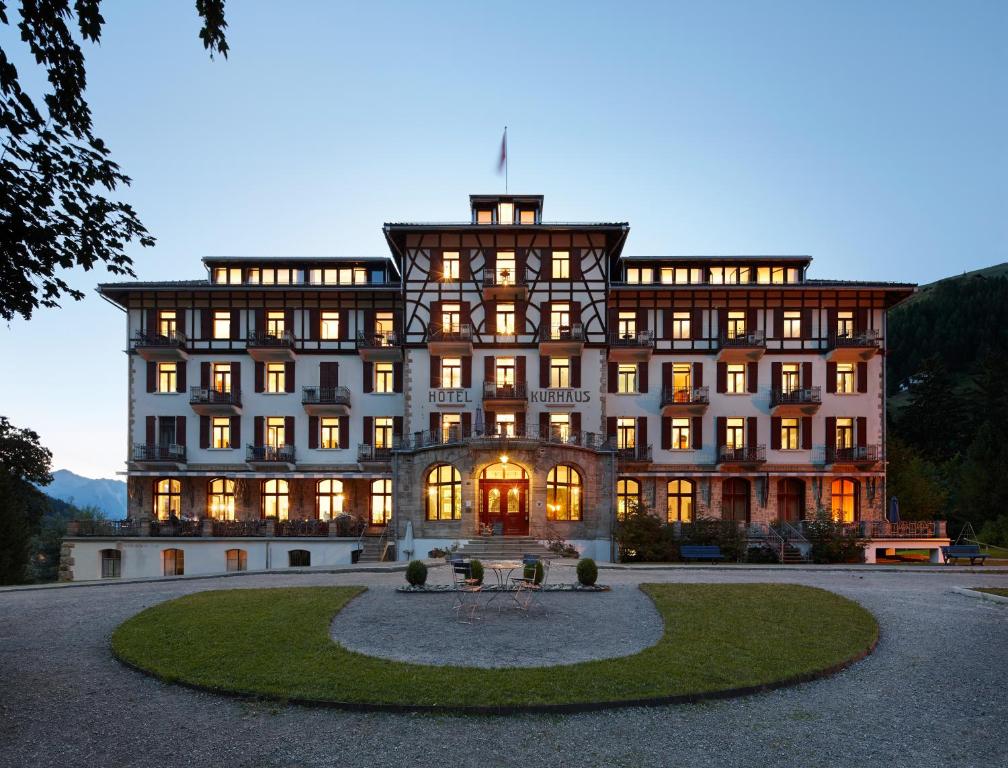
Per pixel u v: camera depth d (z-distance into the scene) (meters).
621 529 31.33
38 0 8.73
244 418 37.41
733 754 8.17
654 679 10.48
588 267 36.66
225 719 9.20
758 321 37.75
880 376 37.47
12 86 8.89
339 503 37.69
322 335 38.03
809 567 26.12
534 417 36.16
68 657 12.39
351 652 12.05
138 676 11.13
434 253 36.81
